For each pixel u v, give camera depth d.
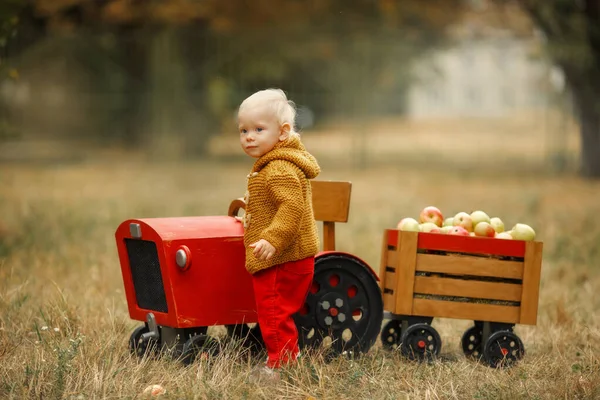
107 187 21.06
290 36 32.25
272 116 5.94
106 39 31.34
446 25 33.50
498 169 28.42
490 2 31.89
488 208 16.77
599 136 24.73
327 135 36.47
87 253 10.51
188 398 5.27
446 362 6.34
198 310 6.00
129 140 33.31
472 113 35.75
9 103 33.09
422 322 6.61
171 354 6.05
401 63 32.78
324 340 6.43
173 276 5.91
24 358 6.00
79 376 5.48
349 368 5.93
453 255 6.51
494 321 6.52
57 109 33.53
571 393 5.50
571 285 9.23
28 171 25.73
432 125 37.38
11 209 14.81
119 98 33.03
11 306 7.22
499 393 5.44
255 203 5.91
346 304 6.41
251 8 31.05
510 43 31.11
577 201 18.31
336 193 6.79
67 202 17.02
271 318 5.89
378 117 38.78
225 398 5.29
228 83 36.06
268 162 5.90
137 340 6.40
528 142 35.16
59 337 6.57
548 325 7.56
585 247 11.45
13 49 30.17
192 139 30.61
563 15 23.81
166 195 19.27
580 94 24.55
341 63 31.84
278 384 5.59
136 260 6.33
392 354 6.53
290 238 5.72
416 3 32.44
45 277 8.85
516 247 6.51
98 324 6.89
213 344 6.18
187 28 31.28
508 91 34.09
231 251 6.10
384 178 25.30
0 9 11.23
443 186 22.45
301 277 5.95
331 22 32.25
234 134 36.31
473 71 34.09
